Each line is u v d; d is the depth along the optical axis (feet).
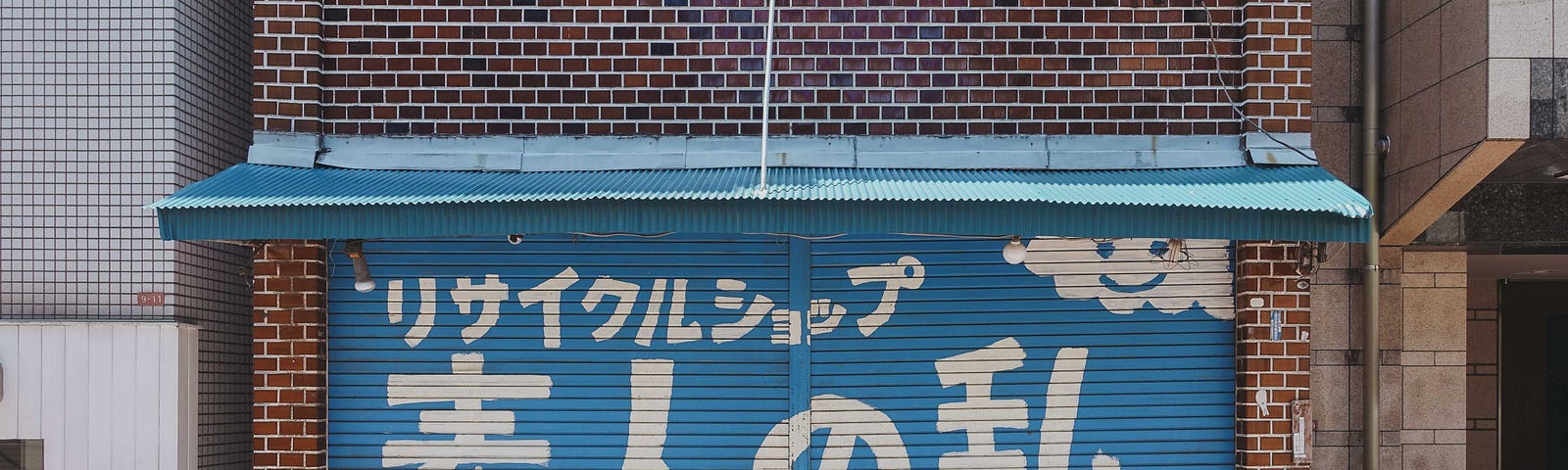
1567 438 36.14
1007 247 21.12
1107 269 22.44
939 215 18.74
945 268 22.44
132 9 22.29
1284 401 21.86
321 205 18.69
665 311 22.44
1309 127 22.07
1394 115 24.20
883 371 22.41
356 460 22.38
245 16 25.73
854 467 22.41
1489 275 33.78
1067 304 22.43
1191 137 22.12
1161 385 22.45
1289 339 21.90
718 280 22.43
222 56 24.53
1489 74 20.71
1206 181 20.45
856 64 22.35
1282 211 18.60
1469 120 21.31
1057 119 22.29
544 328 22.43
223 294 24.57
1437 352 24.93
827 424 22.41
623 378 22.43
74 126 22.24
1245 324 22.02
